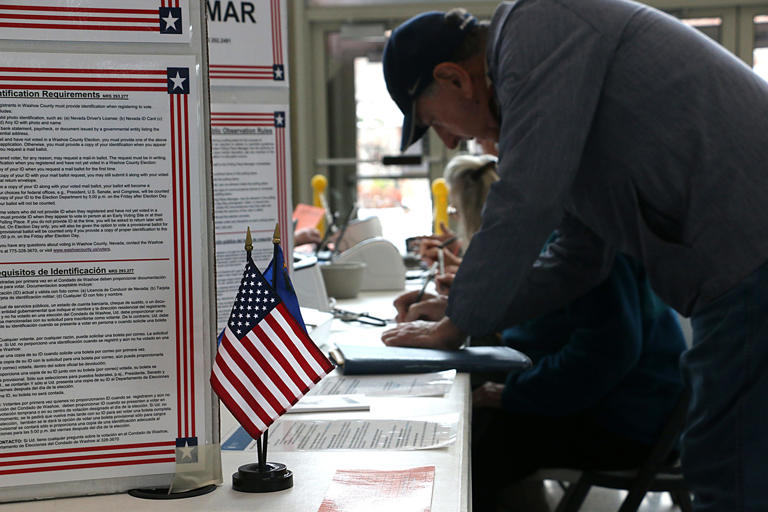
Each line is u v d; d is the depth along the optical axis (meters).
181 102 0.78
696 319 1.35
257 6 1.57
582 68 1.31
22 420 0.76
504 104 1.38
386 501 0.72
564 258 1.66
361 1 5.21
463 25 1.54
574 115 1.30
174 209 0.79
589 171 1.41
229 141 1.57
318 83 5.33
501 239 1.32
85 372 0.77
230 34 1.56
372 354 1.39
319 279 2.04
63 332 0.77
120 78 0.77
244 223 1.59
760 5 4.99
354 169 5.40
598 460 1.85
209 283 0.79
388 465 0.84
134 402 0.78
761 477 1.22
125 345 0.78
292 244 1.65
